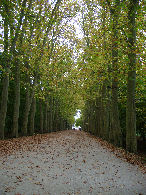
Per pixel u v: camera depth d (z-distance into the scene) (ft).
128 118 37.76
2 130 48.24
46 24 53.93
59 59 76.23
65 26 74.28
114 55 43.93
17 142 44.50
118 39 36.78
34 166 24.64
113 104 46.96
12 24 42.93
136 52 34.32
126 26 37.93
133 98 37.78
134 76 37.65
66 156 33.17
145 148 66.08
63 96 116.78
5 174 20.29
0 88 81.10
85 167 26.07
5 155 29.71
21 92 94.58
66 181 19.51
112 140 58.80
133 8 35.35
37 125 137.90
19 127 109.29
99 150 41.98
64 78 84.43
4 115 48.73
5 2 40.60
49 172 22.38
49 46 72.28
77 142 57.88
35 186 17.48
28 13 47.57
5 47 44.80
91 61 50.85
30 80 67.92
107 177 21.80
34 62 58.18
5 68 45.60
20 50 50.93
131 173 24.00
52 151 37.29
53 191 16.61
